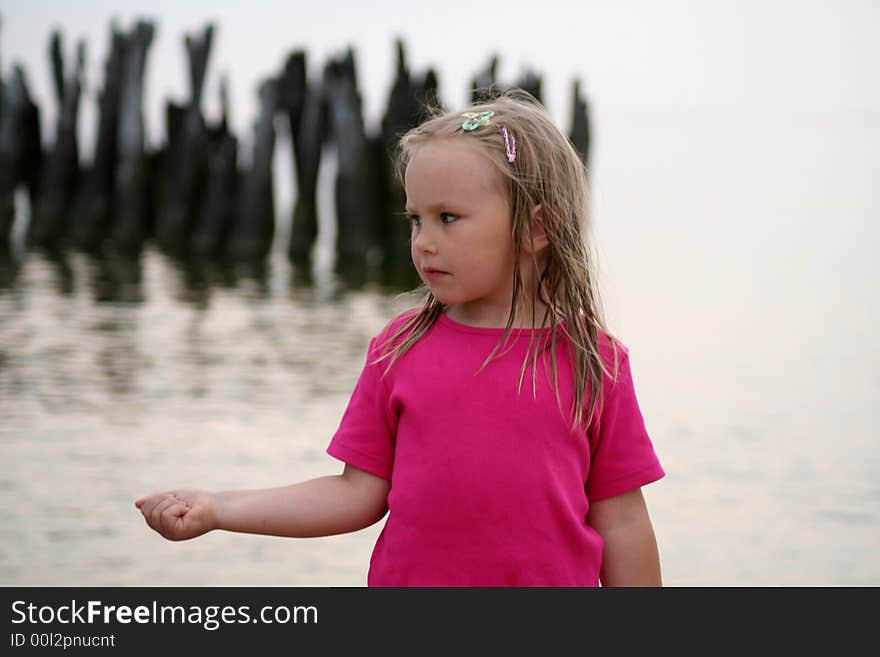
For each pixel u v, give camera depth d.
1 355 11.34
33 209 21.94
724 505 7.57
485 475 2.53
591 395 2.60
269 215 20.08
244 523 2.56
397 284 17.16
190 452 8.26
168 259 19.02
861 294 16.88
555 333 2.62
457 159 2.54
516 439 2.54
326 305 15.09
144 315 13.90
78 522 6.84
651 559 2.68
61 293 15.28
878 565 6.55
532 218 2.58
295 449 8.41
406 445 2.60
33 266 17.59
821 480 8.12
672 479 8.11
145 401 9.71
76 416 9.16
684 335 13.59
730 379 11.29
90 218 20.88
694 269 19.09
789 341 13.36
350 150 19.53
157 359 11.38
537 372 2.57
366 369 2.71
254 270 18.20
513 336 2.60
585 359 2.60
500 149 2.55
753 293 16.86
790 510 7.48
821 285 17.69
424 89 19.72
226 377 10.67
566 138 2.68
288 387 10.34
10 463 7.89
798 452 8.79
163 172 20.80
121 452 8.22
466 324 2.64
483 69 19.72
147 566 6.19
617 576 2.67
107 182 21.19
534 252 2.60
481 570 2.52
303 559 6.47
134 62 20.58
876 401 10.46
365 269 18.72
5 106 20.81
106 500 7.22
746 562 6.57
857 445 9.00
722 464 8.44
